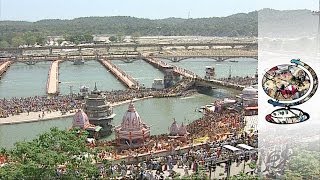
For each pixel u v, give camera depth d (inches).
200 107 7583.7
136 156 4003.4
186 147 4276.6
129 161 3956.7
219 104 6875.0
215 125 5349.4
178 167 3624.5
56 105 7342.5
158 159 3865.7
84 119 5196.9
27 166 2453.2
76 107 7160.4
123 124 4606.3
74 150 2723.9
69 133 2864.2
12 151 2770.7
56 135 2805.1
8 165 2630.4
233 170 3383.4
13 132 5846.5
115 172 3314.5
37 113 6850.4
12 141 5378.9
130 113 4628.4
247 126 5241.1
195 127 5393.7
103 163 3353.8
